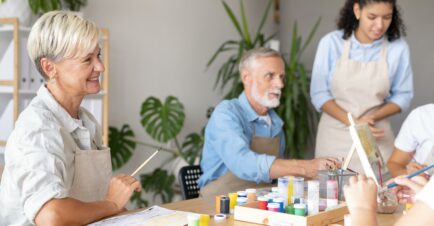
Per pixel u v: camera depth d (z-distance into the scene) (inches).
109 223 58.0
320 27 174.6
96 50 63.1
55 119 61.9
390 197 65.2
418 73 155.0
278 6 186.9
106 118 123.4
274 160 81.1
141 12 148.7
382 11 103.3
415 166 82.5
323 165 77.2
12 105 117.9
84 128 65.8
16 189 58.3
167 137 142.5
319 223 58.1
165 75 155.6
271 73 88.4
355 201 44.5
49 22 61.4
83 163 64.6
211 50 167.9
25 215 58.9
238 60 148.1
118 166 142.7
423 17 153.6
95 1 137.9
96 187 66.4
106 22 140.9
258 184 88.7
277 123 94.0
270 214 58.5
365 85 111.3
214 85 169.5
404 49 111.3
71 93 64.4
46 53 61.7
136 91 149.0
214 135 87.5
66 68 62.2
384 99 115.5
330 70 114.8
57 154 59.4
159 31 153.3
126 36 145.6
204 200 72.8
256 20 182.1
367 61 111.8
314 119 166.2
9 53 116.2
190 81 162.4
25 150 57.9
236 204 65.4
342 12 112.7
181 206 68.5
